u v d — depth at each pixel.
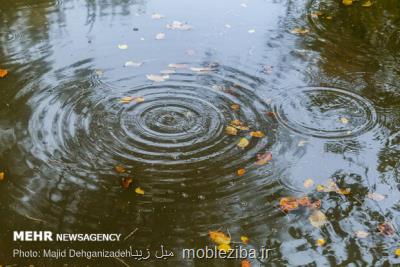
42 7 3.87
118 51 3.53
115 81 3.35
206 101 3.25
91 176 2.95
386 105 3.25
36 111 3.18
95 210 2.86
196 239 2.79
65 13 3.82
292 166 2.99
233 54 3.53
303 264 2.73
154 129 3.11
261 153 3.03
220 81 3.36
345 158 3.03
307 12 3.86
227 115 3.19
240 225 2.82
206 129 3.12
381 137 3.11
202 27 3.72
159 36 3.64
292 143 3.08
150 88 3.31
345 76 3.40
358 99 3.28
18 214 2.84
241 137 3.09
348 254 2.76
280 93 3.30
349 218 2.85
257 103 3.25
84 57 3.49
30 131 3.10
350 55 3.54
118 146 3.04
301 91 3.32
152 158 3.01
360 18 3.81
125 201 2.88
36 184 2.92
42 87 3.30
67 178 2.94
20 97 3.25
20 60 3.46
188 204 2.87
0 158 3.00
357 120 3.18
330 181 2.95
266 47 3.58
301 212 2.86
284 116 3.19
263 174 2.96
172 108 3.21
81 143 3.05
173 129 3.11
